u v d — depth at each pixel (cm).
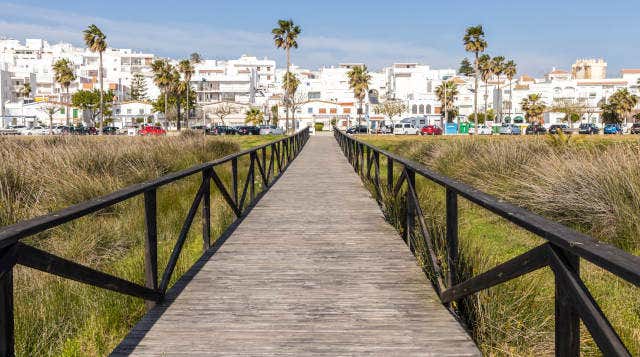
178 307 427
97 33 5994
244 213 889
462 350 341
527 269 239
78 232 691
